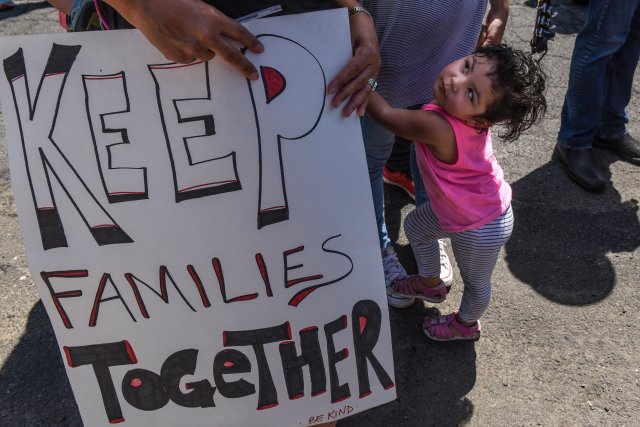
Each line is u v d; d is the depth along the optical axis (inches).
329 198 53.1
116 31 47.4
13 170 48.3
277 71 50.3
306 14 50.0
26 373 80.5
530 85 61.9
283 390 57.0
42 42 47.1
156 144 49.4
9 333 85.6
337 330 56.4
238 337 54.6
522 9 164.4
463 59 63.5
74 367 52.8
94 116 48.4
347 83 51.7
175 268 51.7
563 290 94.3
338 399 58.4
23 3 165.3
